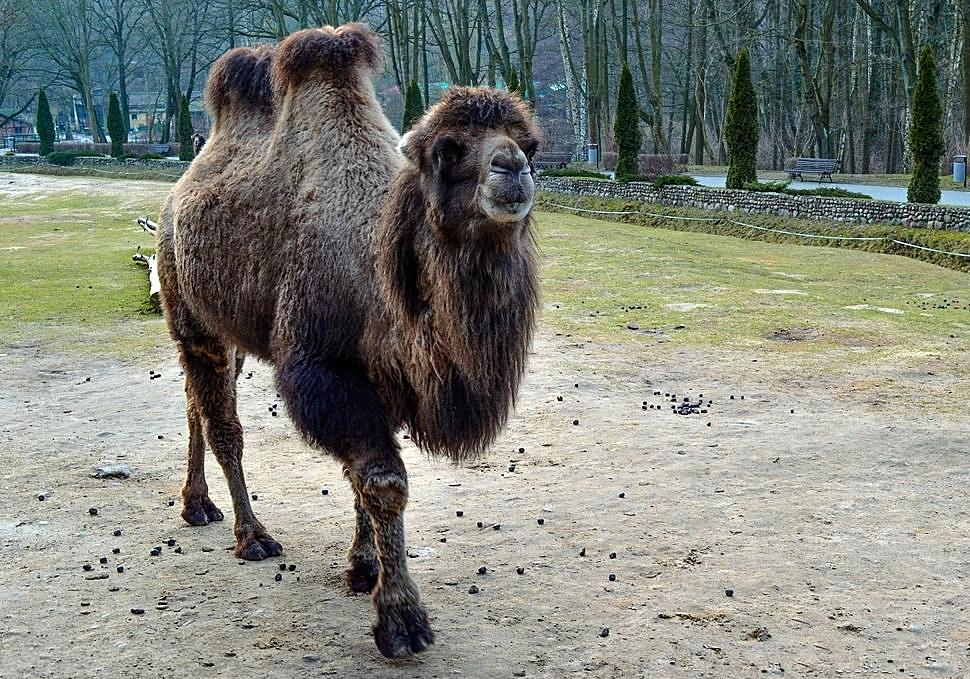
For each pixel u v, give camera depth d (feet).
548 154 186.09
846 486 23.84
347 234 16.61
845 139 161.38
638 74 240.73
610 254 72.54
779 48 168.25
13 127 341.00
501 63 169.68
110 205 125.80
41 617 16.97
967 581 18.53
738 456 26.13
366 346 16.14
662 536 20.67
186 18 226.17
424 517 21.88
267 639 16.21
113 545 20.36
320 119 18.11
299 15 201.67
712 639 16.21
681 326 45.44
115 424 29.96
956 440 27.40
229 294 18.83
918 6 145.69
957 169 113.50
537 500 22.93
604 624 16.74
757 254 74.84
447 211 14.57
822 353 39.73
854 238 79.36
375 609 15.88
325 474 25.27
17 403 32.63
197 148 78.38
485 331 14.97
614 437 28.07
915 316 48.39
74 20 239.09
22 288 58.23
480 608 17.33
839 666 15.38
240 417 30.60
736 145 98.89
